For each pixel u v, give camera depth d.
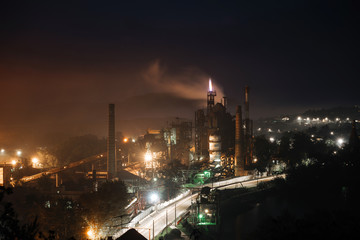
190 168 154.38
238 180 154.00
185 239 84.75
